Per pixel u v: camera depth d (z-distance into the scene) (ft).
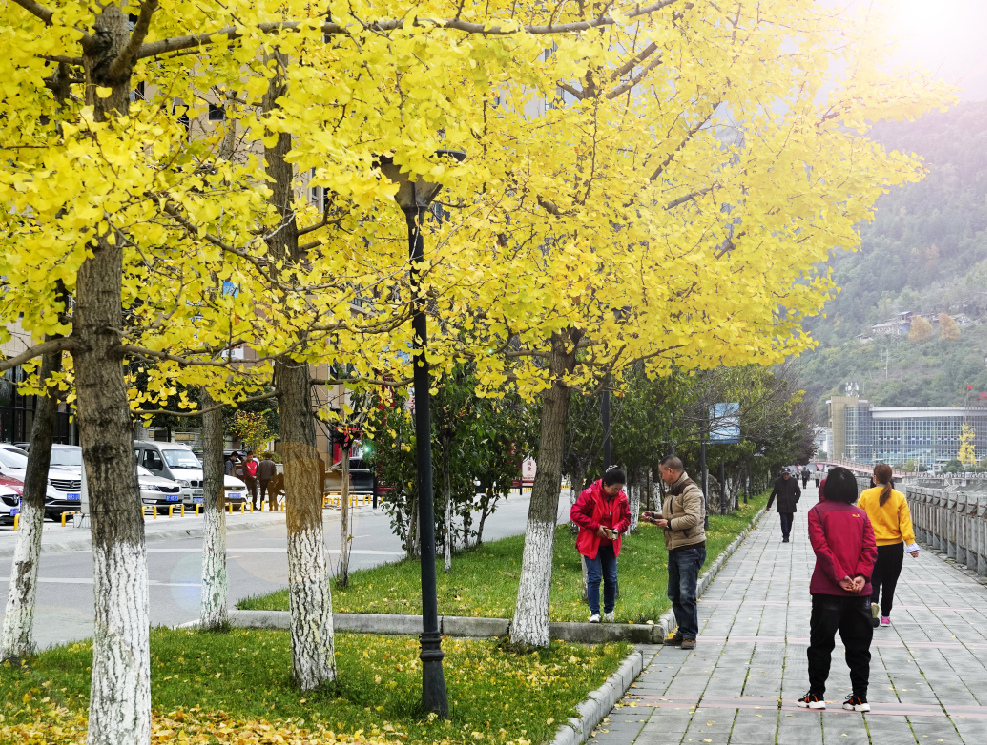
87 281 16.93
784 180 28.89
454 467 56.90
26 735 19.40
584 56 19.35
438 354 25.79
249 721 21.34
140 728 16.55
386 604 39.55
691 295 28.32
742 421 99.14
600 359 31.37
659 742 22.63
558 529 84.74
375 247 27.20
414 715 23.20
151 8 16.22
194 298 19.12
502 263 23.38
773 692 27.48
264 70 18.53
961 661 31.68
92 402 16.81
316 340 20.22
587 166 27.27
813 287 31.73
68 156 13.80
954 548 72.54
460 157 22.72
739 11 27.78
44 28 17.43
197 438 148.15
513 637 31.76
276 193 25.61
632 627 35.60
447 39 16.98
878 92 28.99
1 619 35.42
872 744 22.16
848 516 25.44
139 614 16.79
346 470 46.24
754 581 56.03
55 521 85.20
